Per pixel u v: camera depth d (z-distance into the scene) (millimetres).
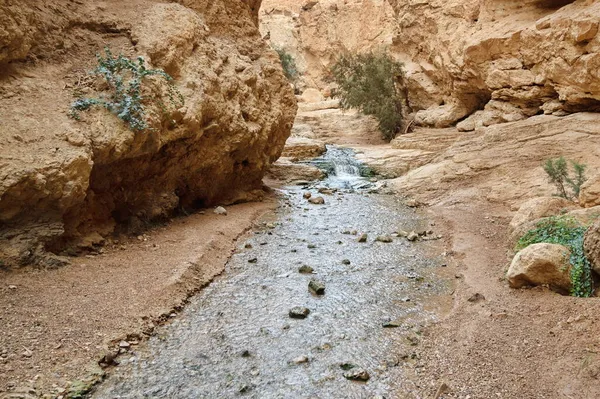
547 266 5691
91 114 7348
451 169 13625
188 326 5484
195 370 4555
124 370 4508
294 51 46344
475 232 9047
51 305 5371
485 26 18016
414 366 4543
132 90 7789
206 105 9680
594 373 3918
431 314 5777
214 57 10820
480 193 11906
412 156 17375
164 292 6059
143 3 10078
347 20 43250
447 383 4137
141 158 8445
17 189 6062
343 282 6922
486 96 19469
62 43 8172
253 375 4473
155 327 5387
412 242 8992
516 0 17359
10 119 6535
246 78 11781
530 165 12055
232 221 9984
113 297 5762
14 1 7113
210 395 4156
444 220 10234
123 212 8547
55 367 4316
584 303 5086
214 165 10766
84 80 7863
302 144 20047
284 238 9258
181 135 8969
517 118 16297
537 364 4234
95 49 8633
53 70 7754
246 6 13578
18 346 4500
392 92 24516
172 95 8641
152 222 9094
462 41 18922
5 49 6883
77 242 7238
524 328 4902
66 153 6574
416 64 24047
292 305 6113
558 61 13836
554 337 4621
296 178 16297
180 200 10445
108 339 4883
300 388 4258
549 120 13305
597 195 7312
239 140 11016
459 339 4926
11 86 6953
